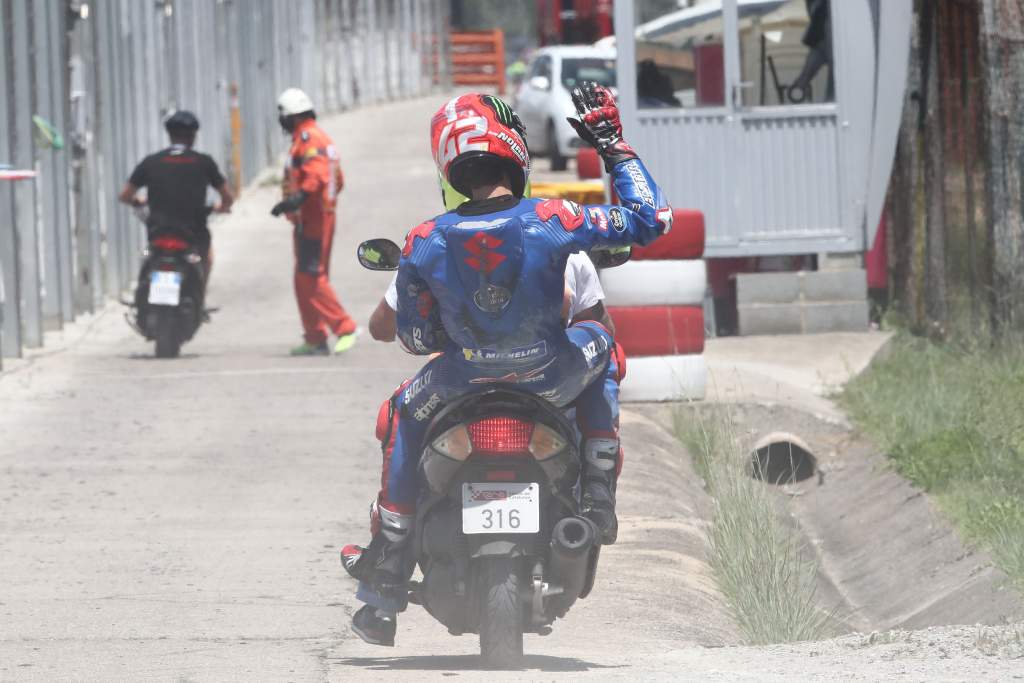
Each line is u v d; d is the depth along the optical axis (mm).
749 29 44031
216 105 84125
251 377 40781
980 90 38344
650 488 26984
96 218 57125
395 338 16312
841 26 43469
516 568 14648
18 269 44844
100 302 57438
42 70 50031
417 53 159375
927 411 32625
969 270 39844
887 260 46875
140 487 28469
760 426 33219
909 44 43156
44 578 22078
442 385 14906
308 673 15852
